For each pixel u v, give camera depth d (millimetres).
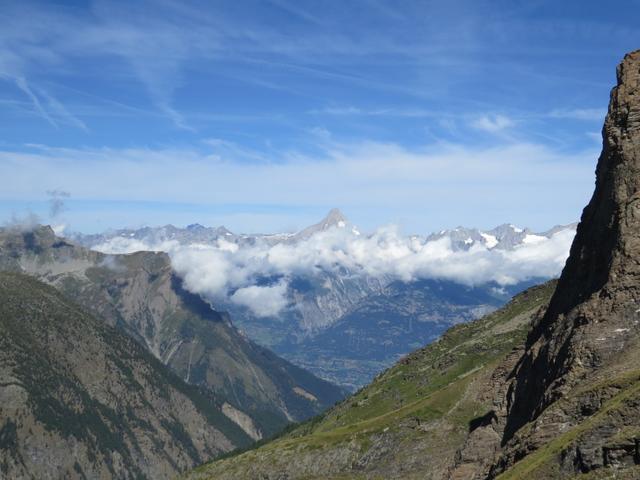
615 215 139875
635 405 95375
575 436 98938
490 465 131000
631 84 152375
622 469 88625
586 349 124438
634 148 143750
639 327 121250
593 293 136625
